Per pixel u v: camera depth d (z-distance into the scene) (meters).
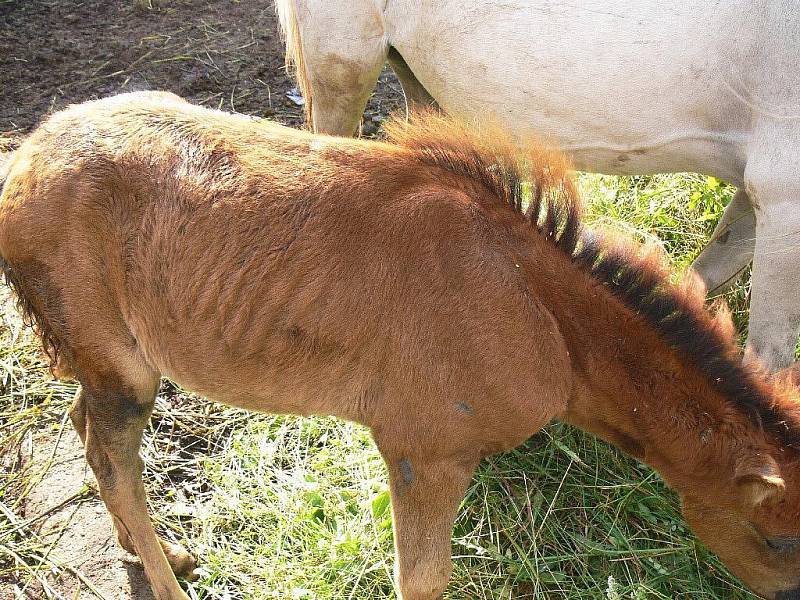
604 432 1.61
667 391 1.51
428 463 1.52
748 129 1.72
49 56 3.14
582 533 1.83
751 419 1.48
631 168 1.88
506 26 1.83
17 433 2.01
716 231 2.07
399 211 1.49
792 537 1.49
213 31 3.36
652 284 1.51
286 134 1.58
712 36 1.69
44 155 1.54
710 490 1.53
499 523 1.83
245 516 1.87
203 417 2.06
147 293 1.53
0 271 1.65
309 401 1.56
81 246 1.52
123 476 1.67
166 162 1.52
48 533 1.85
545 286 1.50
